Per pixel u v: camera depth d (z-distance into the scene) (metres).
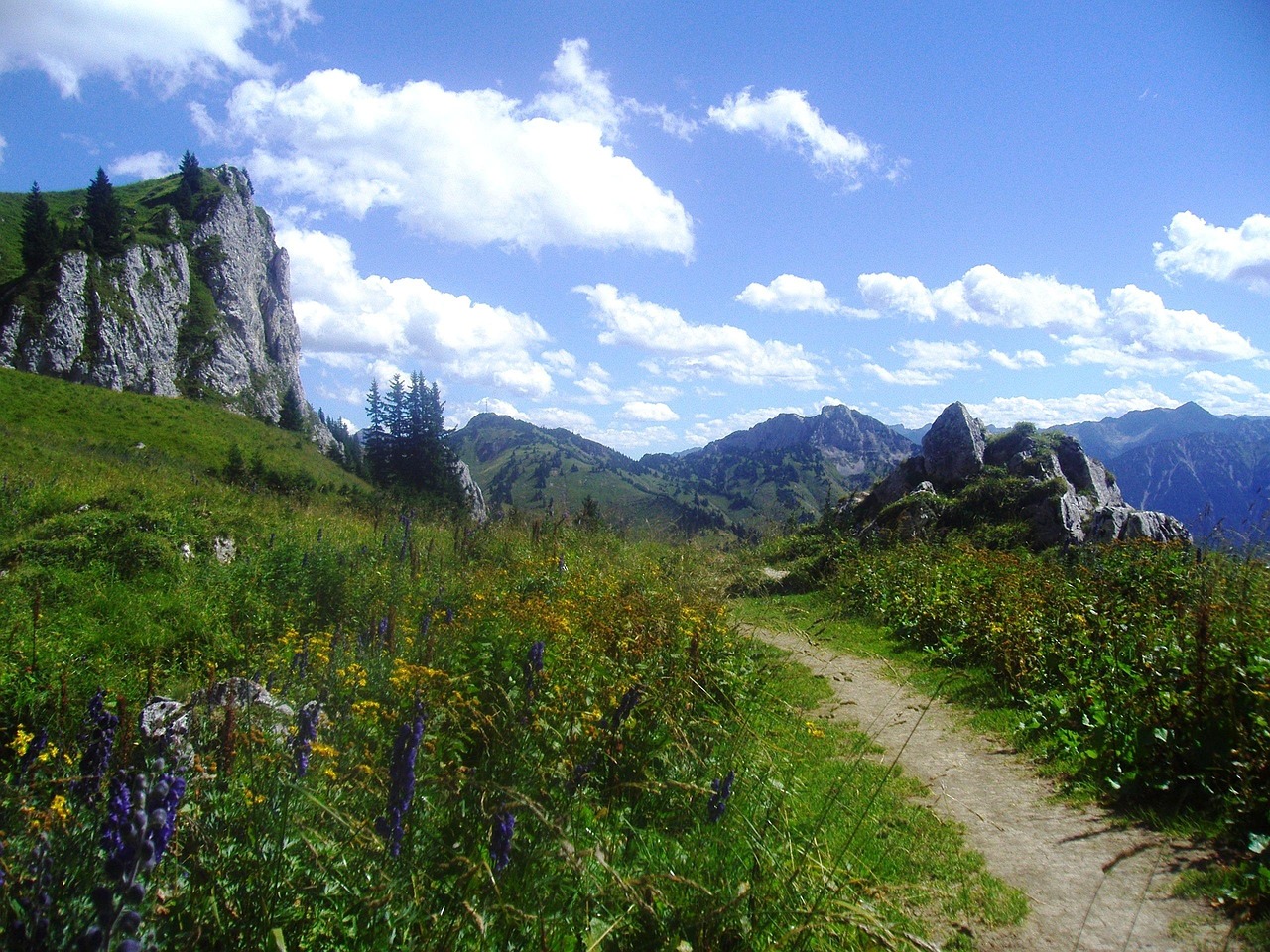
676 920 3.50
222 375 120.00
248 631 9.01
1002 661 8.60
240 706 4.79
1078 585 10.36
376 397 66.44
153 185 159.00
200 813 3.38
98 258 108.88
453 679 5.36
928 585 12.62
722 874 3.92
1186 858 4.50
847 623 12.91
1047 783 5.86
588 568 11.66
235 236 149.12
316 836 3.20
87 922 2.43
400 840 3.26
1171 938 3.75
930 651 10.30
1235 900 3.93
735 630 8.48
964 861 4.61
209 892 2.88
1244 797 4.78
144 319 111.25
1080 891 4.25
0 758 5.46
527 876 3.47
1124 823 5.07
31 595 8.78
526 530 15.91
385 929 2.98
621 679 5.86
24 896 2.47
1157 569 10.76
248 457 69.81
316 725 3.93
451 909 3.13
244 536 13.27
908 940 3.24
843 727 7.18
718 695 6.72
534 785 4.37
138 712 5.35
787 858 4.00
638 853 4.20
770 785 5.07
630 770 5.05
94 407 68.75
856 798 5.35
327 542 12.73
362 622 9.41
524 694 5.23
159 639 8.23
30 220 105.06
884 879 4.33
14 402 63.31
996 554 13.74
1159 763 5.56
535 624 6.81
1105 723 6.23
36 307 96.75
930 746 6.80
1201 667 5.63
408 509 19.23
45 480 16.73
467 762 4.91
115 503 13.41
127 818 2.22
